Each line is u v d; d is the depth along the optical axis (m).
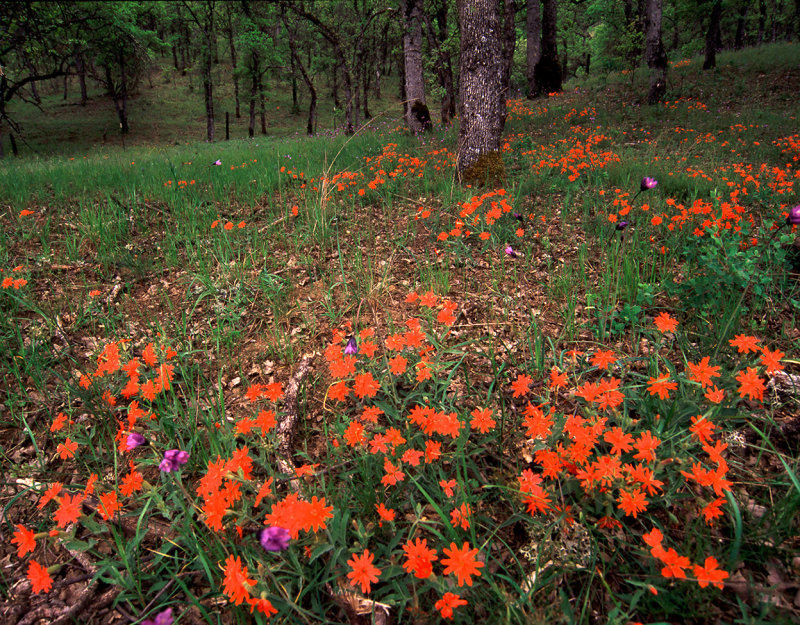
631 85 17.14
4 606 1.82
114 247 5.05
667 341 2.98
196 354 3.35
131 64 30.89
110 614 1.80
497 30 6.22
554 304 3.65
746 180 5.35
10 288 3.91
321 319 3.71
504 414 2.48
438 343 2.63
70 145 31.67
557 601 1.63
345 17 25.06
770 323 3.04
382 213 6.02
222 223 5.48
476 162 6.60
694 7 21.58
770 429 2.17
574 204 5.76
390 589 1.68
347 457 2.24
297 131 36.03
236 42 31.20
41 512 2.24
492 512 2.01
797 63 15.66
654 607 1.62
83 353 3.41
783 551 1.66
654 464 1.73
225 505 1.66
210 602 1.76
